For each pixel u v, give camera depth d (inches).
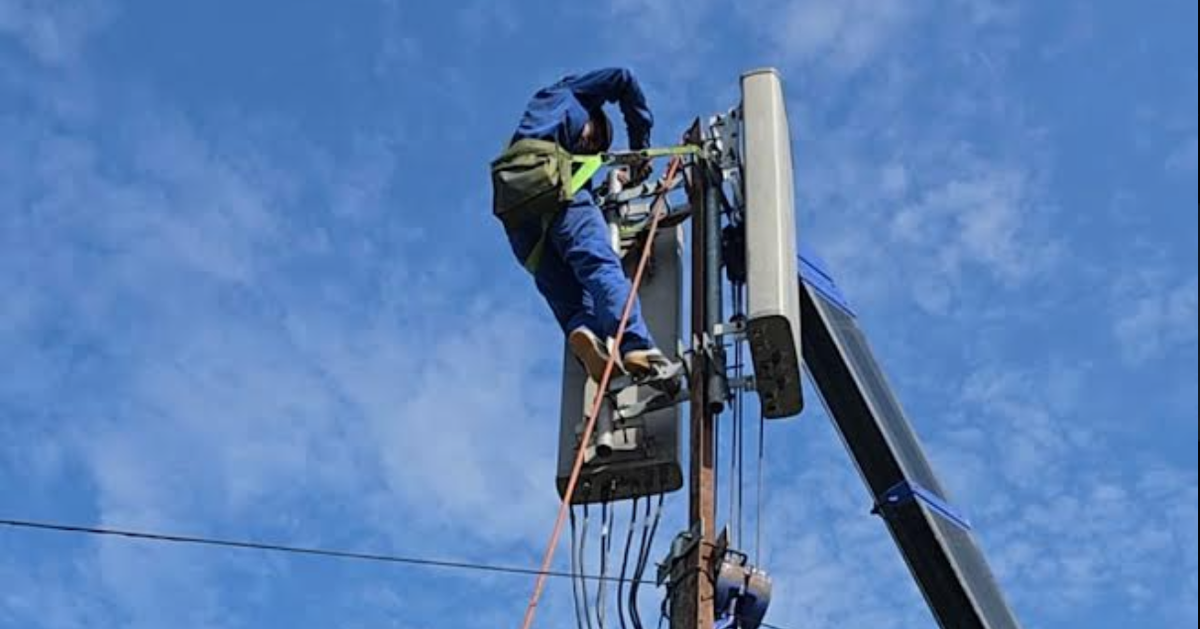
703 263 305.9
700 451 278.5
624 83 335.6
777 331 274.5
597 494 305.1
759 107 307.3
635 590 297.4
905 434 363.3
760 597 266.5
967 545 358.0
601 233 316.2
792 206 295.4
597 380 297.9
